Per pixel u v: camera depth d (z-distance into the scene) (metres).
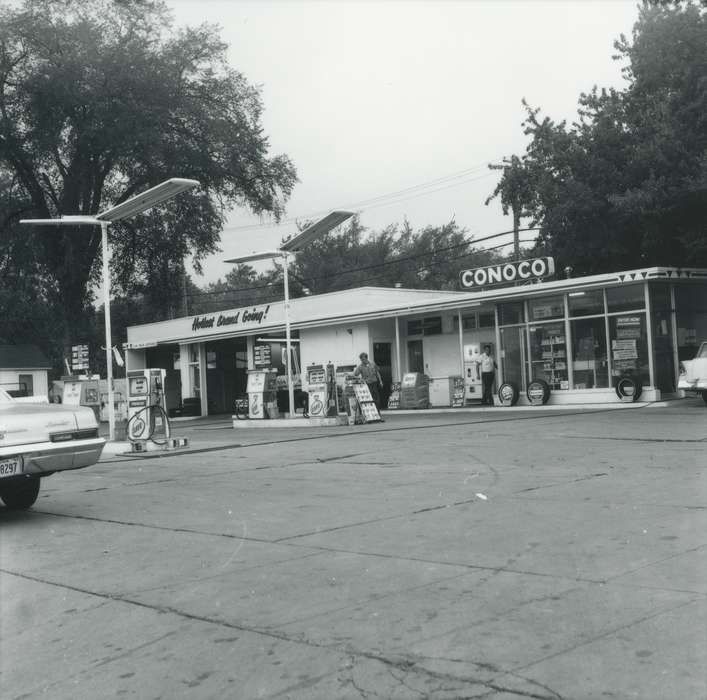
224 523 7.71
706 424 14.57
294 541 6.68
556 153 25.59
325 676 3.74
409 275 64.19
